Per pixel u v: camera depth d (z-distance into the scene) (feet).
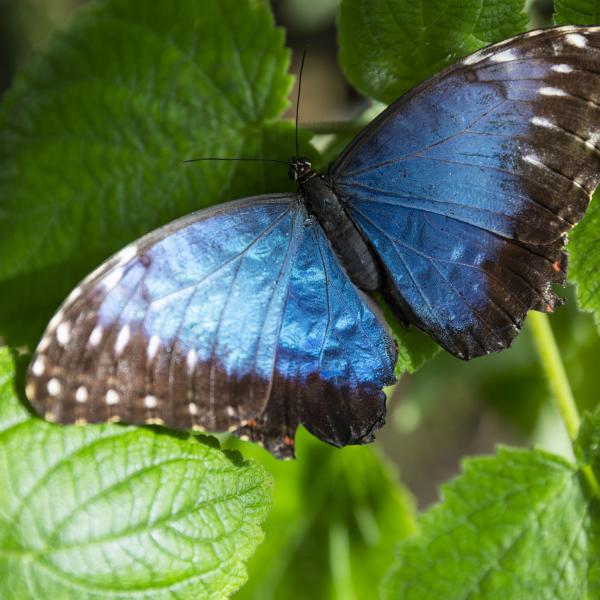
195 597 2.87
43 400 2.83
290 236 2.92
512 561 2.99
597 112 2.86
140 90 3.01
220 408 2.87
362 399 2.92
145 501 2.87
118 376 2.84
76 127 3.02
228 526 2.88
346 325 2.92
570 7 2.92
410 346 2.95
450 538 3.00
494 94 2.88
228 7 3.00
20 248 3.03
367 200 2.94
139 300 2.85
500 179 2.89
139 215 3.03
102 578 2.86
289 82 3.00
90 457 2.86
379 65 2.97
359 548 3.16
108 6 3.01
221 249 2.88
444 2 2.94
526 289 2.90
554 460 2.99
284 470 3.15
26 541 2.85
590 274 2.93
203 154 3.02
